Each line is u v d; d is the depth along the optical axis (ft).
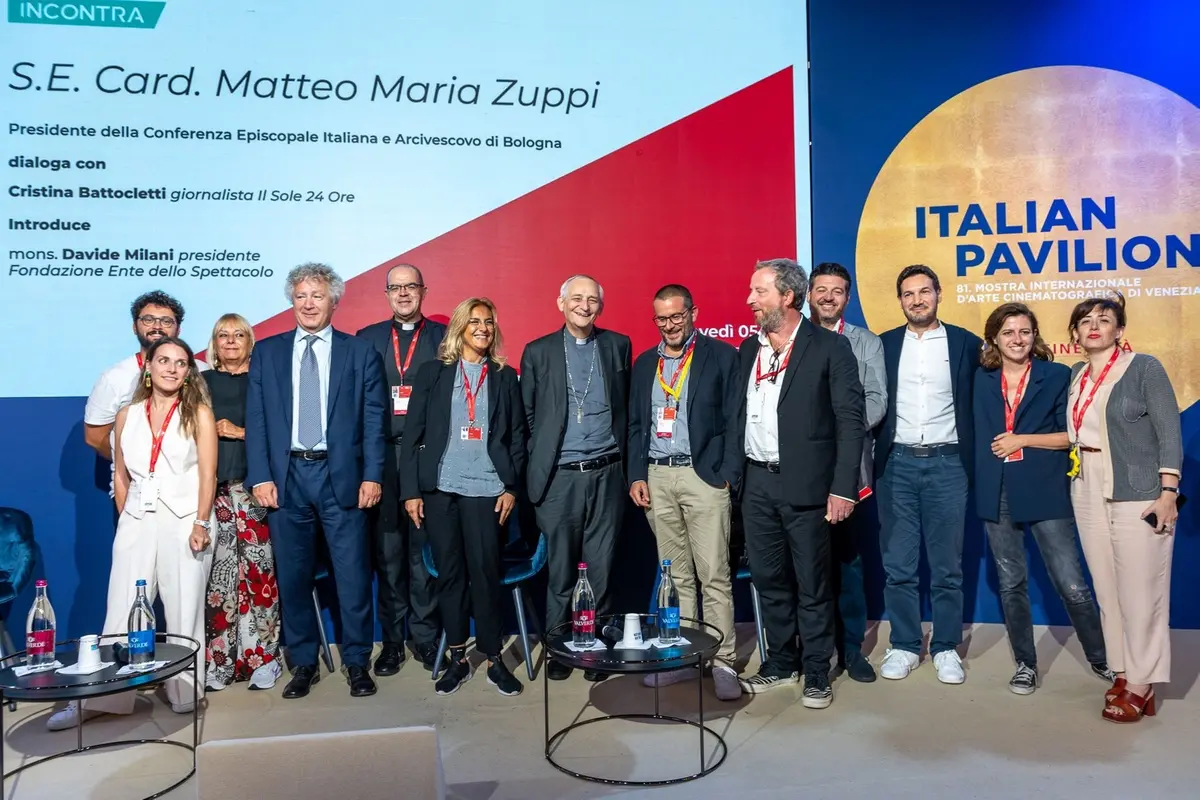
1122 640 10.46
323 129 13.61
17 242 12.90
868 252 14.34
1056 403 11.41
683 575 11.92
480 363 11.83
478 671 12.48
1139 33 14.05
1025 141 14.19
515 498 12.03
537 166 13.98
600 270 14.08
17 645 13.00
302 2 13.55
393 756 5.54
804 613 10.98
